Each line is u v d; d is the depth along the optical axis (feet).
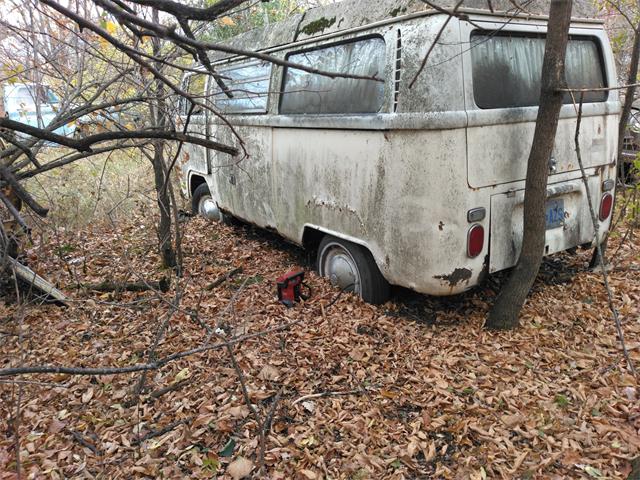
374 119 12.21
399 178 11.92
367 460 8.82
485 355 11.84
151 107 13.92
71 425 10.07
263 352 12.32
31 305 14.85
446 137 11.12
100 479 8.71
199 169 22.30
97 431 9.89
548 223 13.26
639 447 8.85
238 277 17.08
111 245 20.74
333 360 11.92
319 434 9.53
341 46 13.53
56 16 12.17
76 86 13.35
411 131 11.48
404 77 11.46
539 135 11.26
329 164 14.02
